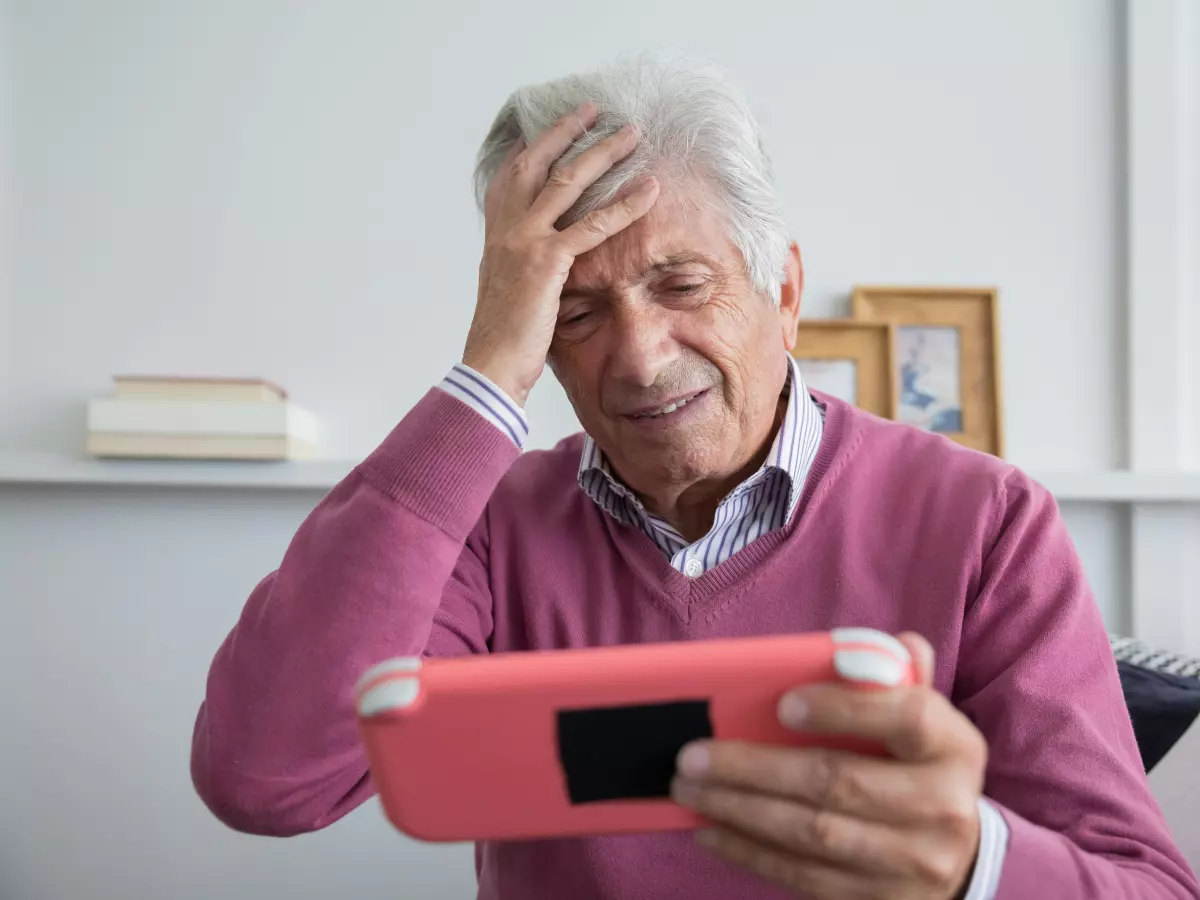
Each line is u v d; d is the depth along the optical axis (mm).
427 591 769
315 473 1664
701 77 911
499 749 497
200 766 817
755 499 986
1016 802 769
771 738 507
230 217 1779
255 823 812
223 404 1610
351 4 1795
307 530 807
